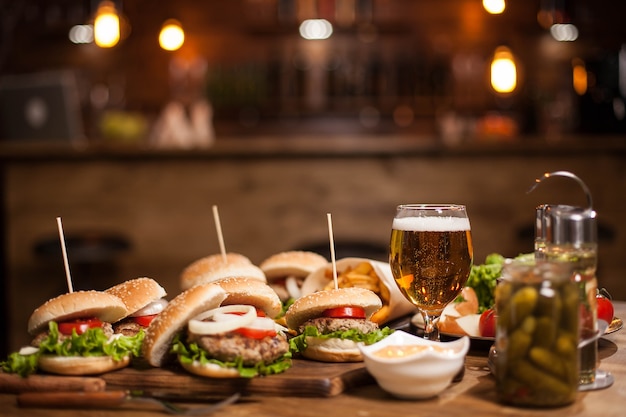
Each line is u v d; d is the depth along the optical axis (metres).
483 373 1.30
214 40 5.27
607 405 1.16
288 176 3.55
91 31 5.25
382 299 1.55
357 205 3.54
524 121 4.84
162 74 5.39
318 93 5.16
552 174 1.26
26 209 3.59
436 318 1.38
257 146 3.50
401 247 1.32
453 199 3.51
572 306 1.15
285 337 1.37
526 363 1.15
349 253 2.96
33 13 5.29
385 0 5.20
